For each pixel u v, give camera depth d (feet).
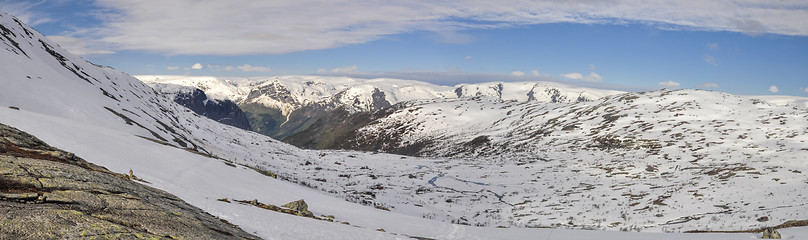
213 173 98.78
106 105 179.73
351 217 93.97
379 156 390.21
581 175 252.01
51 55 227.61
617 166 264.52
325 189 185.37
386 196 188.65
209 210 58.54
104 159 80.43
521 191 219.20
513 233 91.25
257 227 55.77
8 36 194.70
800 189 153.17
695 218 131.95
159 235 37.52
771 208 130.31
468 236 88.79
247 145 311.68
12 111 93.56
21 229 30.32
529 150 381.60
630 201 172.24
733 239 71.00
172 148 116.16
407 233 85.25
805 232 72.18
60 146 78.95
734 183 179.63
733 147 271.69
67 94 161.68
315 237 57.52
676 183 200.03
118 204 41.86
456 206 183.62
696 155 266.77
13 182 38.22
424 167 316.81
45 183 40.42
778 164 209.97
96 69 274.77
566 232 90.74
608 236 82.69
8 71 148.15
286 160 294.87
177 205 51.70
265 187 104.53
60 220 33.63
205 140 253.65
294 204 80.89
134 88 294.66
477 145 464.65
